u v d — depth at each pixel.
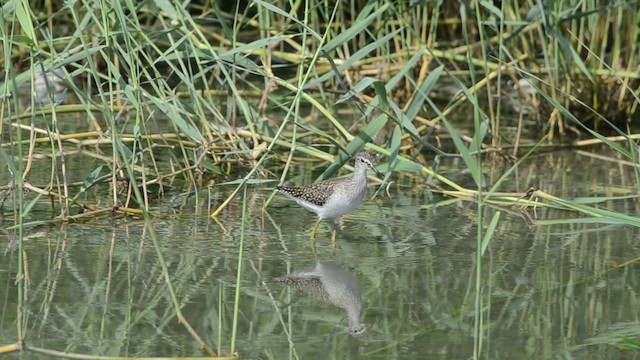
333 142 13.24
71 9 12.69
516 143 17.05
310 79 18.56
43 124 17.62
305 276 11.55
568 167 16.72
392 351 9.64
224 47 19.84
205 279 11.38
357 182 12.80
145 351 9.48
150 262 11.85
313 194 12.81
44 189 13.71
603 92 18.62
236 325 9.70
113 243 12.47
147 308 10.54
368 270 11.82
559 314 10.62
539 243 12.91
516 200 14.27
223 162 15.70
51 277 11.28
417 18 19.03
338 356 9.49
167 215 13.68
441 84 21.50
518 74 20.19
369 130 13.36
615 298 11.08
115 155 13.54
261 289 11.15
